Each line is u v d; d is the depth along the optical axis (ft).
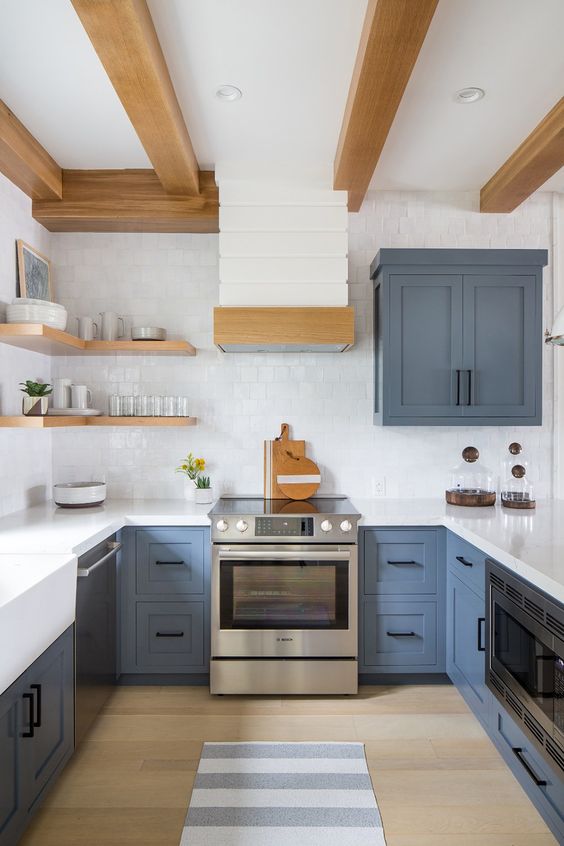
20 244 9.63
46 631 6.16
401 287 10.09
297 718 8.60
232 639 9.21
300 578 9.24
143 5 5.85
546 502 10.76
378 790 6.93
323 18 6.23
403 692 9.43
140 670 9.54
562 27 6.43
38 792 6.03
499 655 7.25
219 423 11.21
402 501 10.83
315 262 9.95
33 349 10.03
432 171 10.23
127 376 11.19
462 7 6.09
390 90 6.84
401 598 9.50
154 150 8.45
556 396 11.20
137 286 11.18
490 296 10.12
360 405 11.19
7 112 8.09
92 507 10.26
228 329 9.71
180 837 6.15
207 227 10.80
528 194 10.24
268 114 8.23
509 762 7.20
